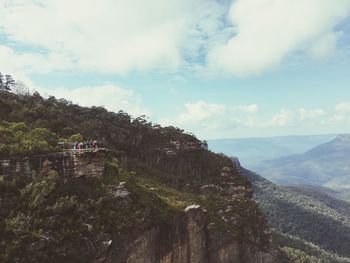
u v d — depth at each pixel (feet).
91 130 428.15
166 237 223.92
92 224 177.27
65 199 174.29
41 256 152.35
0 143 190.70
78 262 162.71
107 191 199.00
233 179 447.01
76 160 193.98
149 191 244.22
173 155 458.91
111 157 279.28
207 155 487.20
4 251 146.30
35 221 160.15
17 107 365.61
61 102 497.87
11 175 175.32
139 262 197.16
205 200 347.77
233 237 308.60
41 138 224.74
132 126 496.64
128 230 191.52
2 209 160.15
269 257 367.66
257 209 405.39
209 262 278.46
